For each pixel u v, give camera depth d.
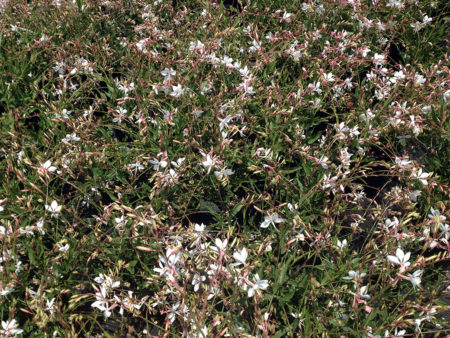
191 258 0.43
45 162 0.49
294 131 0.58
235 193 0.58
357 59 0.66
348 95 0.68
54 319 0.40
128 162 0.57
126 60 0.70
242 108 0.59
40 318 0.39
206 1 0.81
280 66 0.73
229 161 0.55
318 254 0.44
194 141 0.50
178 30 0.76
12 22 0.74
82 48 0.69
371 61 0.68
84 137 0.55
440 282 0.42
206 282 0.49
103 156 0.54
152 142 0.57
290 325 0.40
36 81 0.63
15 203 0.50
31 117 0.65
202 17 0.78
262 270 0.44
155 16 0.79
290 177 0.59
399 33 0.77
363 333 0.38
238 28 0.72
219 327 0.39
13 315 0.38
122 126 0.60
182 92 0.57
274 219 0.43
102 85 0.74
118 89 0.65
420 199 0.53
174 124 0.56
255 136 0.65
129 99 0.60
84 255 0.48
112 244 0.47
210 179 0.53
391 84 0.66
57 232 0.48
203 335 0.35
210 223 0.55
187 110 0.61
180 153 0.56
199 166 0.55
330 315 0.42
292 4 0.80
